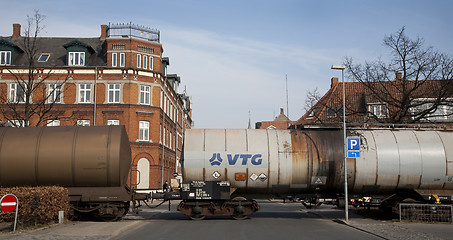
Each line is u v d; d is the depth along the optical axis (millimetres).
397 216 18281
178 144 54750
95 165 16062
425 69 26625
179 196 17375
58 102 36031
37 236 11570
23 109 35281
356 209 23422
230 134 17875
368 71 29141
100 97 36125
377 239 11938
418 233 13062
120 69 36312
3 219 14180
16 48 38688
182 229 13961
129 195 16500
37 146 16109
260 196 17891
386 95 28859
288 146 17547
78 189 16297
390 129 18594
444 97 27922
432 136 18047
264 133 18031
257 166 17219
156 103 37344
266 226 14984
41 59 38938
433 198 17578
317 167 17406
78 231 12766
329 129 18656
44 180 16109
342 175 17469
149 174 36062
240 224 15648
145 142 36062
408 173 17484
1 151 16000
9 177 16016
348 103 31766
